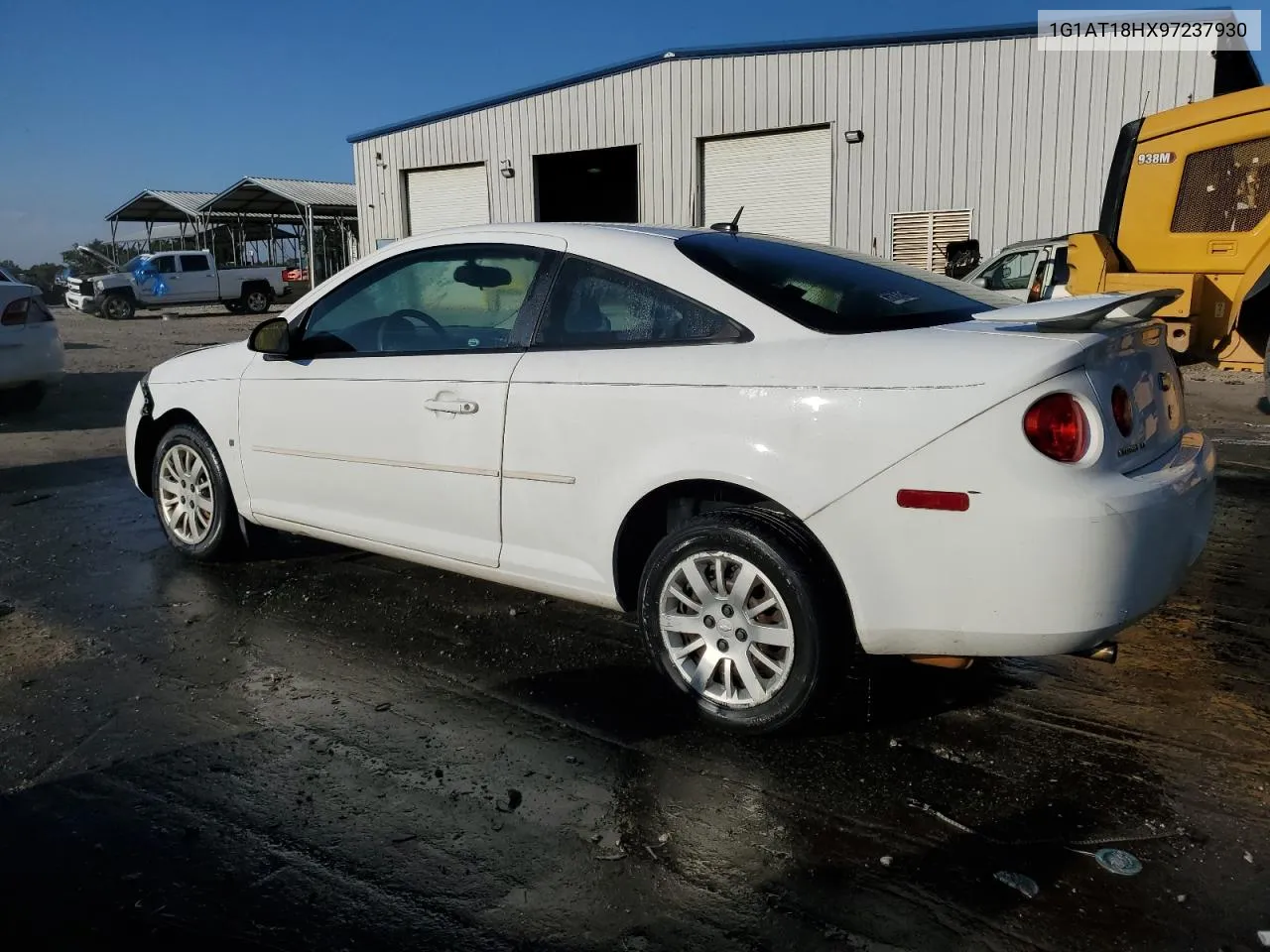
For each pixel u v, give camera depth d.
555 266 3.76
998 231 18.12
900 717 3.44
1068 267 11.86
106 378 13.66
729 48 20.03
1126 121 16.95
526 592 4.77
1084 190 17.39
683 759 3.18
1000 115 17.84
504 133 23.59
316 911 2.45
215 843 2.73
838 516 2.98
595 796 2.96
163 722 3.45
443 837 2.76
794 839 2.74
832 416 2.98
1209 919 2.39
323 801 2.95
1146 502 2.82
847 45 18.83
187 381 5.00
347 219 38.91
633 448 3.37
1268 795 2.93
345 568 5.12
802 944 2.33
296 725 3.43
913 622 2.94
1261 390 11.02
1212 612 4.41
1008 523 2.75
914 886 2.54
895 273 3.90
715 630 3.29
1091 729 3.34
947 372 2.85
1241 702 3.53
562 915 2.44
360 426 4.20
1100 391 2.84
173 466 5.15
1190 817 2.82
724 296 3.33
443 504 3.97
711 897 2.50
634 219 27.86
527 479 3.68
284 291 34.00
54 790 3.00
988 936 2.35
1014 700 3.56
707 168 21.08
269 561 5.23
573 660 3.96
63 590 4.80
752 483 3.10
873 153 18.95
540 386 3.62
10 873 2.61
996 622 2.83
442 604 4.60
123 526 5.99
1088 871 2.58
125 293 30.34
